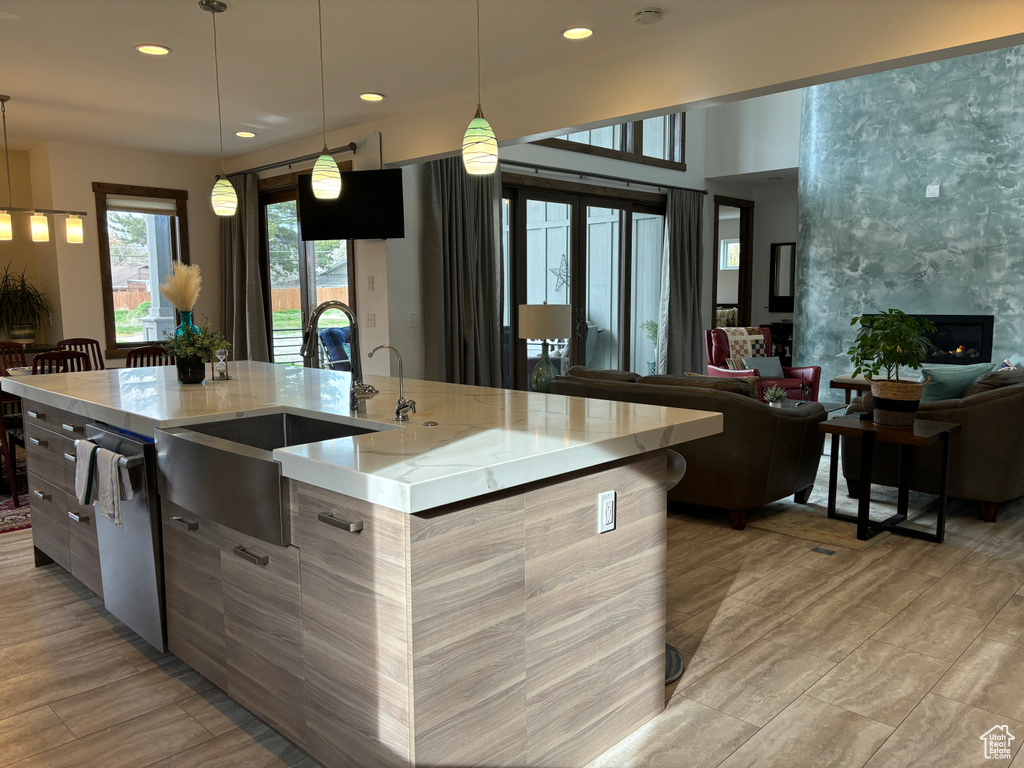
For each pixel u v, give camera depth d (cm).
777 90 370
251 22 364
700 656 254
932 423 386
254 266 698
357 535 165
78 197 650
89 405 272
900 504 407
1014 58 605
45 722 219
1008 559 347
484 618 169
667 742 206
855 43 330
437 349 618
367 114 553
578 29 377
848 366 714
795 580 321
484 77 459
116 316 682
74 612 298
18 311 634
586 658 196
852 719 215
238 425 258
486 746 173
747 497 387
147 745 207
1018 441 388
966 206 637
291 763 198
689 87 392
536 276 735
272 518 187
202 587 227
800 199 744
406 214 597
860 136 691
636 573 210
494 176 652
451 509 159
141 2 337
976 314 637
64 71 445
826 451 604
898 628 274
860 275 700
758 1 342
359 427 232
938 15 304
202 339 320
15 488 441
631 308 857
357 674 170
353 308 624
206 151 691
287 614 192
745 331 794
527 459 170
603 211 806
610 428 206
